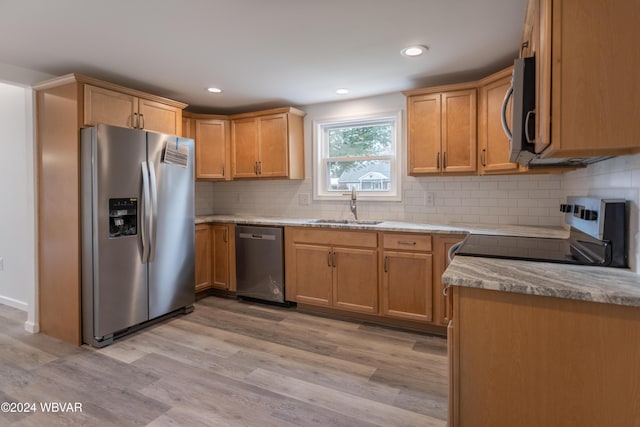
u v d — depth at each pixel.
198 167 3.96
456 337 1.34
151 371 2.32
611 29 1.13
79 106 2.65
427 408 1.93
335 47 2.49
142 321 2.96
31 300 2.99
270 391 2.09
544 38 1.20
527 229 2.79
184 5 1.92
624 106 1.12
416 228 2.92
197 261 3.80
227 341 2.79
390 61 2.74
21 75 2.80
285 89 3.43
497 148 2.76
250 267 3.72
